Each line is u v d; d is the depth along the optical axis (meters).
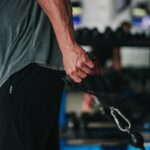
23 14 1.53
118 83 3.51
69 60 1.46
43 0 1.45
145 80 3.76
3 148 1.51
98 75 1.58
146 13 4.96
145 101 3.20
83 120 2.85
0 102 1.50
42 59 1.51
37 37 1.52
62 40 1.46
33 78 1.50
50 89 1.53
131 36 2.58
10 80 1.49
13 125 1.50
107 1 4.37
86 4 4.39
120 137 2.63
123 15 4.77
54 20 1.45
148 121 2.86
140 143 1.58
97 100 1.91
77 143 2.62
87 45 2.56
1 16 1.53
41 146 1.56
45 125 1.55
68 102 3.14
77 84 1.53
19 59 1.50
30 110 1.51
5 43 1.52
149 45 2.60
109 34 2.56
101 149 2.61
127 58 5.11
